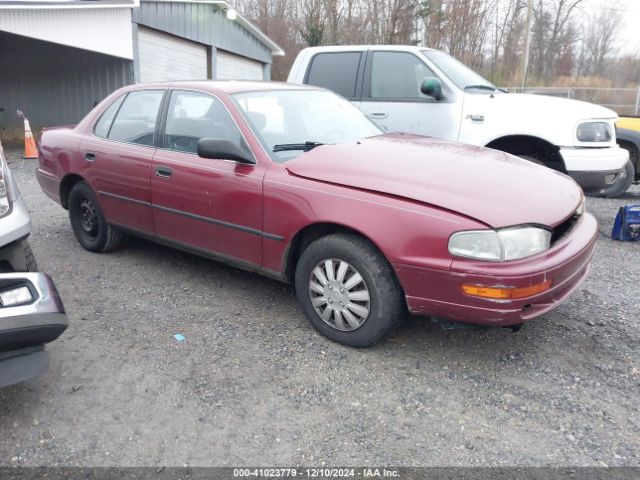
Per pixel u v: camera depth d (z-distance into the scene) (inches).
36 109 617.9
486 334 144.3
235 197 148.4
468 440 104.4
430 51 257.9
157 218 173.5
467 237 114.2
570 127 229.1
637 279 185.6
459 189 124.0
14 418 111.3
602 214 283.1
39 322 100.7
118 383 122.6
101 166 187.9
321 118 172.4
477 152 153.0
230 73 756.0
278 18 1393.9
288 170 140.9
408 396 117.9
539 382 122.9
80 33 496.7
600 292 173.3
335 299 134.6
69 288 174.4
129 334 144.5
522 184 131.3
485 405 114.8
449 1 1215.6
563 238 127.0
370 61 261.4
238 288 175.2
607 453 100.9
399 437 105.3
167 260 200.5
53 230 238.5
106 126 193.9
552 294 120.6
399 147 151.3
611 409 113.5
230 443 104.0
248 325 149.6
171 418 111.0
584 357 133.2
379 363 130.3
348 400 116.5
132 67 551.5
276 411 113.0
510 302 113.0
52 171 211.8
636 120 323.6
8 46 611.5
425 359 132.2
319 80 272.1
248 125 152.5
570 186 143.3
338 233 133.6
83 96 588.1
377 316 128.0
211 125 160.4
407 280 121.2
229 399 117.0
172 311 158.2
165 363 130.6
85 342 140.3
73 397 117.8
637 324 150.2
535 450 101.7
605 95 1032.2
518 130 230.7
